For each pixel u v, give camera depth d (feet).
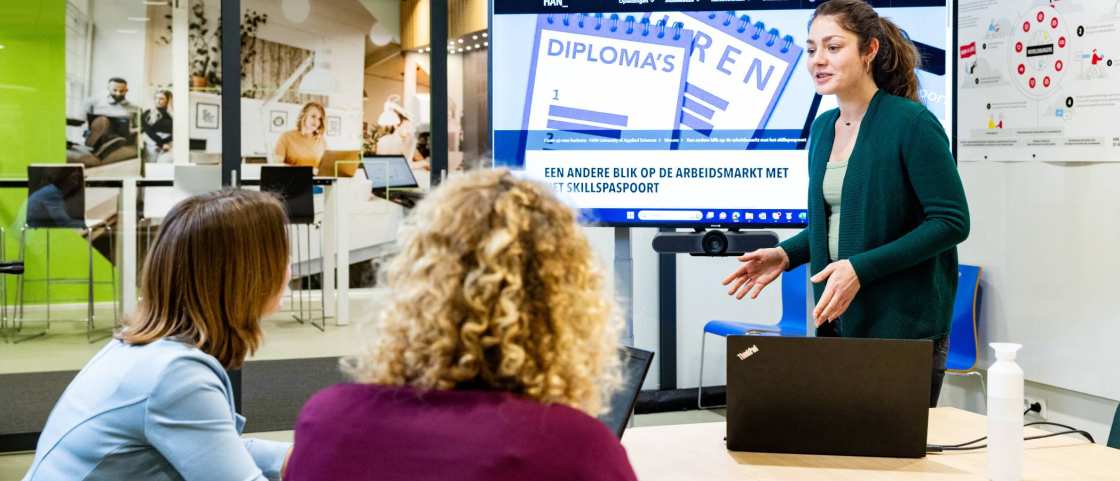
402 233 3.22
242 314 5.03
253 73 30.99
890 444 5.78
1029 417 12.99
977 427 6.57
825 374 5.79
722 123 9.86
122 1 28.68
